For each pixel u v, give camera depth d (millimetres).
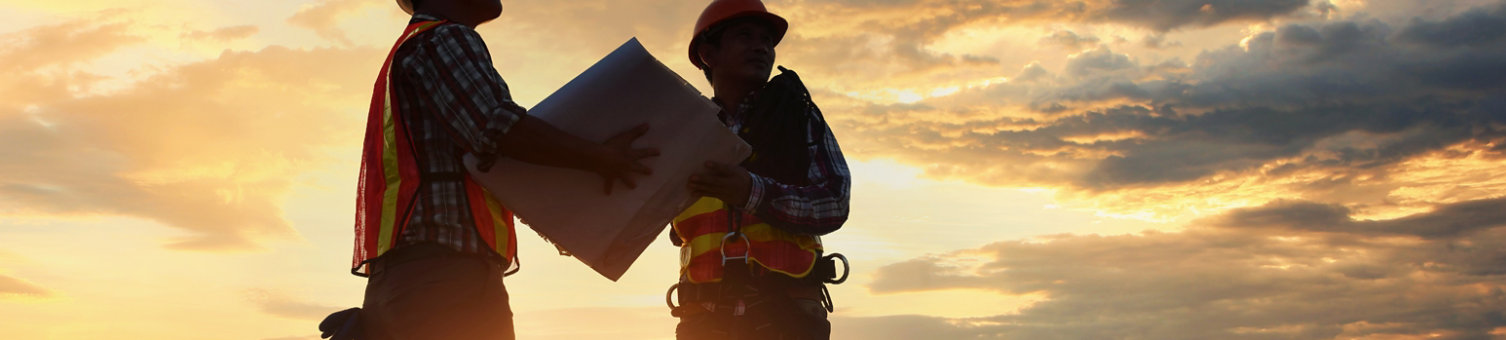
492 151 2607
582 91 2736
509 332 2738
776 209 3355
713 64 3949
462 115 2582
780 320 3615
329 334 2709
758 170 3682
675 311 3854
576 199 2779
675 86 2793
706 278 3752
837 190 3625
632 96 2779
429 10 2861
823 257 3758
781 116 3727
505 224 2814
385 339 2695
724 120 3781
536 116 2701
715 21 3906
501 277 2781
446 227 2643
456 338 2613
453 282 2625
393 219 2641
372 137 2809
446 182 2686
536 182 2736
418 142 2686
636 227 2852
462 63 2625
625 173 2775
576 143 2686
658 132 2828
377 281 2723
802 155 3695
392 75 2699
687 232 3885
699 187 2908
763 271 3652
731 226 3744
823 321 3756
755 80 3871
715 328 3691
